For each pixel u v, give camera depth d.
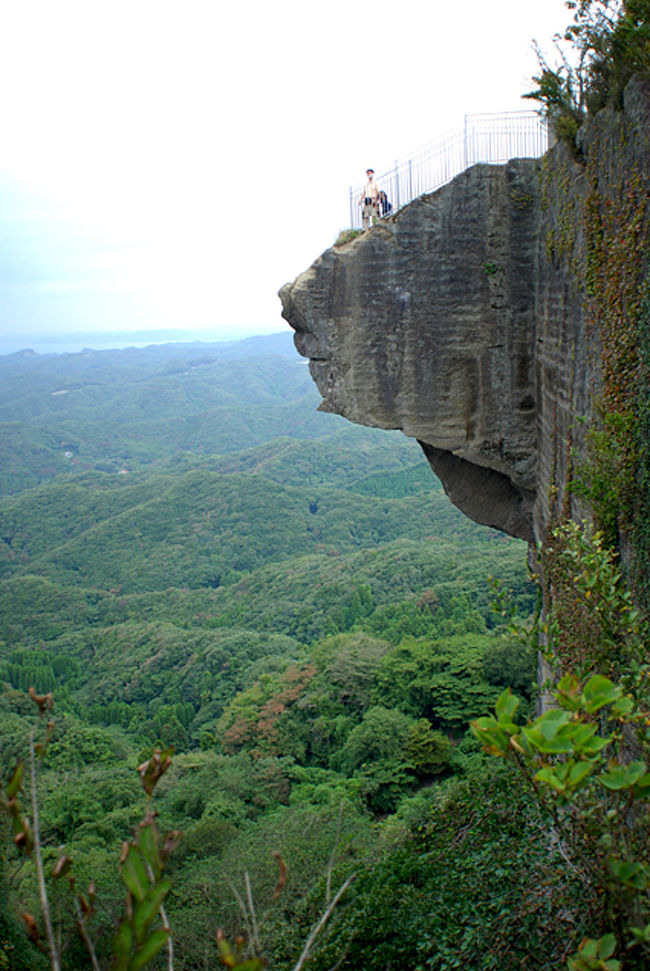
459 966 6.14
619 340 7.47
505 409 11.84
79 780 33.16
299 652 58.59
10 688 65.44
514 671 31.52
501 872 6.47
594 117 8.48
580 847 4.28
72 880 2.71
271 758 33.41
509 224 11.42
